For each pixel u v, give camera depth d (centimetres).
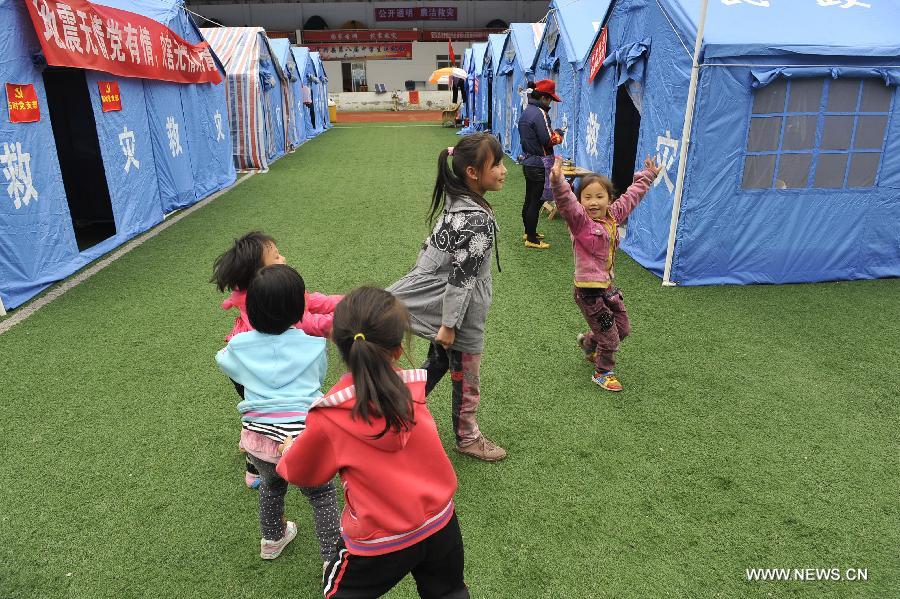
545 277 598
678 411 360
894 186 555
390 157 1448
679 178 538
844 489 292
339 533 226
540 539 262
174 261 656
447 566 184
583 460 316
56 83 829
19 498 289
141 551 258
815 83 521
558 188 345
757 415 354
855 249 569
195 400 377
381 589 174
